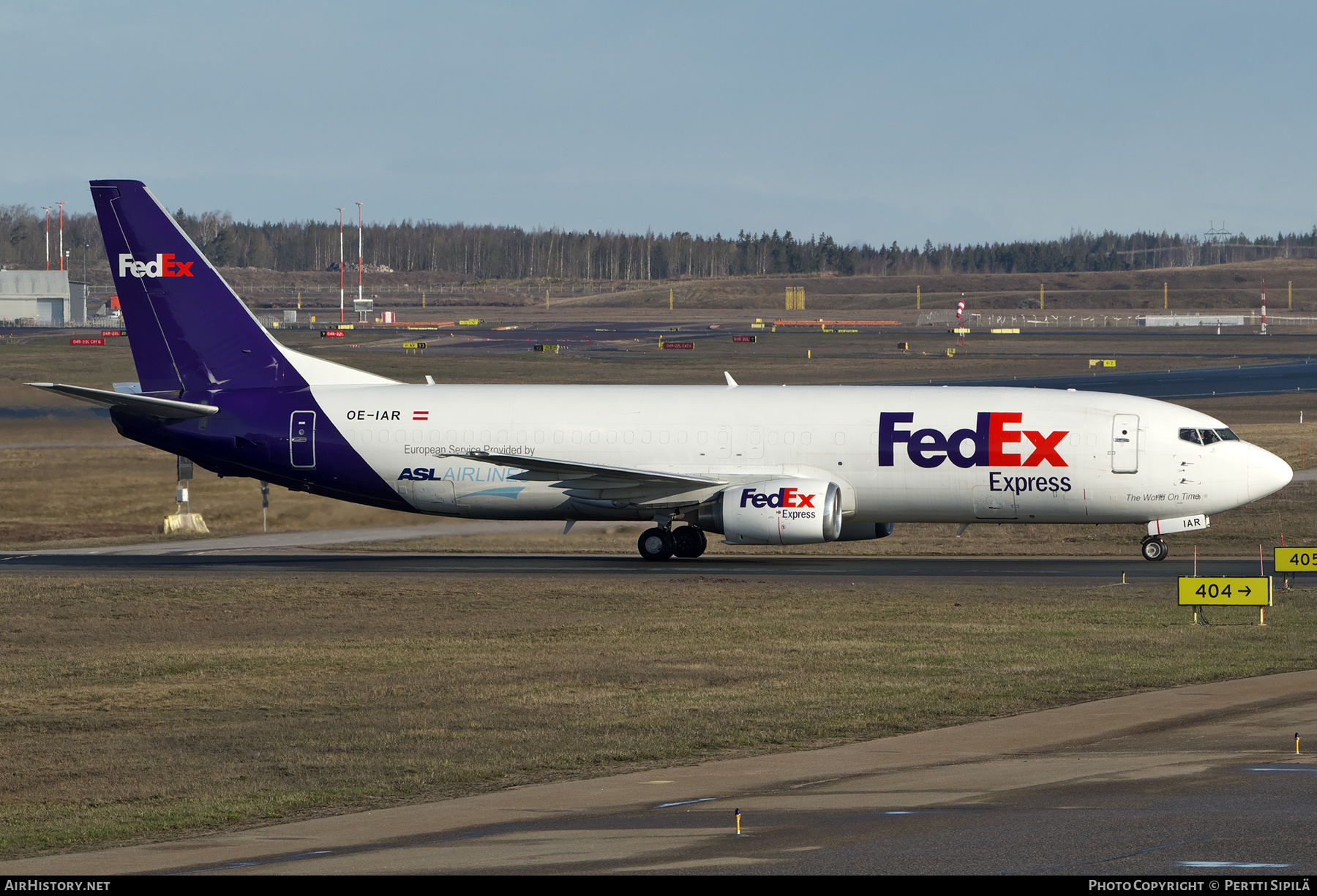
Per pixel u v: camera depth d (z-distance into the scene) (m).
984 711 89.50
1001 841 56.09
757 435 188.00
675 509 190.38
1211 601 130.88
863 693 96.69
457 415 194.12
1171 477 181.12
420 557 197.62
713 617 136.50
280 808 66.88
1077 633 124.06
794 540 180.50
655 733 84.06
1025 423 183.50
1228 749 74.44
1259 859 52.84
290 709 93.31
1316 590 155.12
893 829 58.53
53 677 106.75
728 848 56.19
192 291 199.50
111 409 198.50
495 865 54.69
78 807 67.50
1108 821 58.88
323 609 143.50
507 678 104.31
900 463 185.00
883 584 162.62
